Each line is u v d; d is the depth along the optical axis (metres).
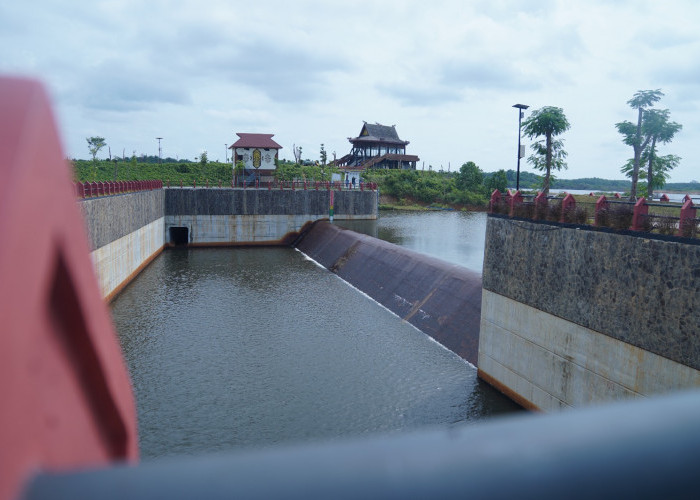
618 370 17.08
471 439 0.85
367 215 73.75
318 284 46.69
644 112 35.22
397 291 39.78
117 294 41.44
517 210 22.33
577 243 18.81
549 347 20.34
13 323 0.80
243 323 34.03
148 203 54.84
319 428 21.08
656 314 15.66
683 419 0.91
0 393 0.76
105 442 1.44
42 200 0.96
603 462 0.82
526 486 0.79
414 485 0.76
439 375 25.89
